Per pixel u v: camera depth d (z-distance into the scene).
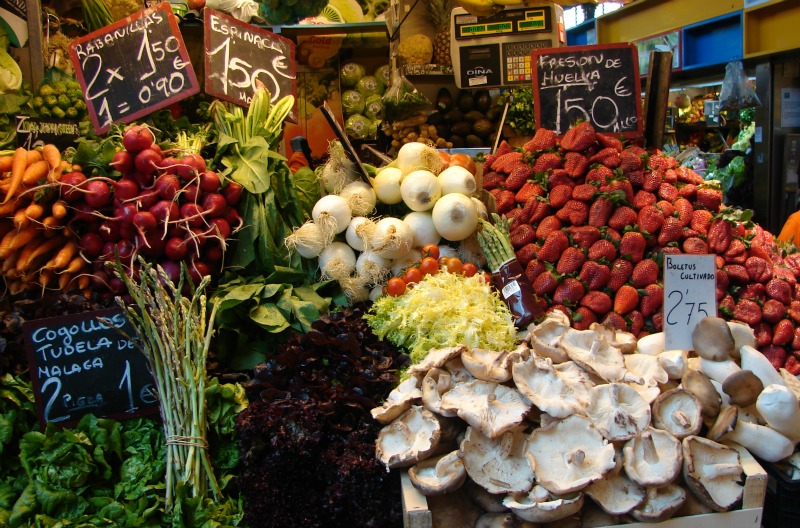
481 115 5.41
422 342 2.16
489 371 1.85
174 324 1.96
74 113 3.60
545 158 2.91
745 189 6.09
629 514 1.67
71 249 2.42
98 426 1.99
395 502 1.79
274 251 2.65
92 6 4.11
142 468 1.95
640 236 2.60
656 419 1.81
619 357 2.00
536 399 1.76
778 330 2.47
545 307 2.58
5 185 2.34
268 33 3.50
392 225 2.59
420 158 2.87
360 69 6.02
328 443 1.89
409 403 1.85
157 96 3.04
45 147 2.50
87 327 2.02
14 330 2.13
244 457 1.87
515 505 1.62
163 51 3.06
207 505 1.86
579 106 3.38
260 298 2.41
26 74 3.64
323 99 6.15
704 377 1.87
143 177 2.43
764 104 5.71
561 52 3.38
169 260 2.46
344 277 2.59
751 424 1.81
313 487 1.86
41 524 1.78
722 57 6.31
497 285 2.52
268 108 3.23
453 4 5.41
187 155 2.50
